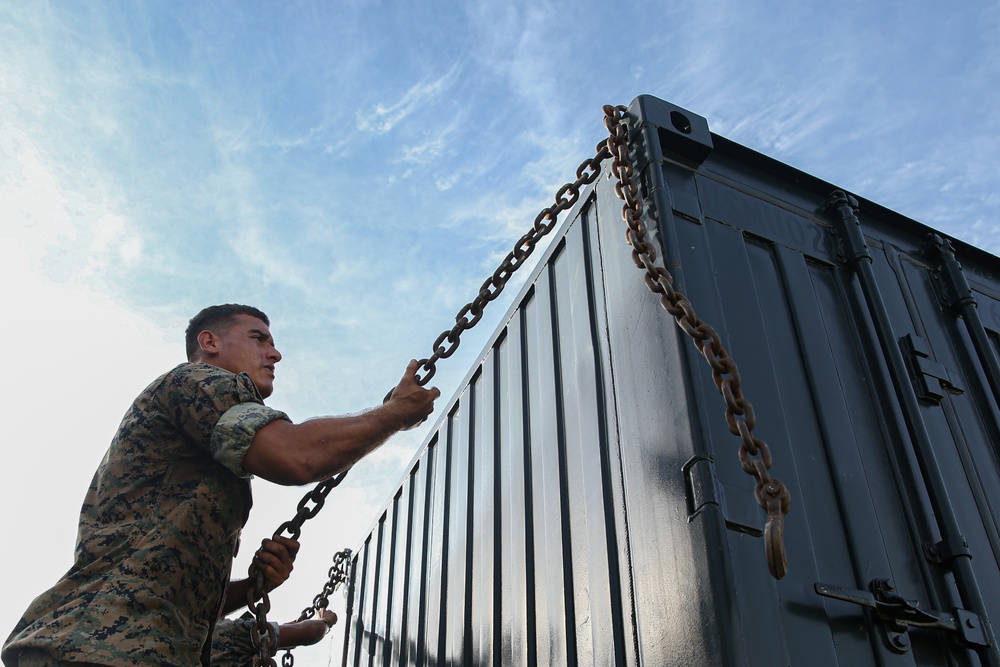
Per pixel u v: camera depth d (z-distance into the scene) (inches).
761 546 77.6
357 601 222.5
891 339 105.7
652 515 86.3
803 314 103.9
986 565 94.3
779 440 89.1
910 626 80.8
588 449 107.2
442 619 154.0
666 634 79.1
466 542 149.2
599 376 108.9
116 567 75.5
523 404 135.7
